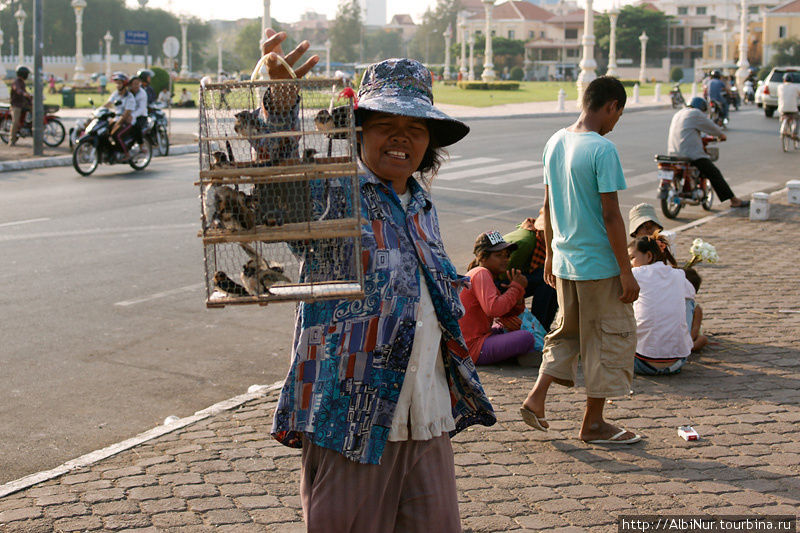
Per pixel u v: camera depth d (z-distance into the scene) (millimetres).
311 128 2555
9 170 16172
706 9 126562
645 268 5586
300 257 2568
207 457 4297
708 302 7406
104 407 5215
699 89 57156
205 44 111312
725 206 12914
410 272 2566
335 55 127812
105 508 3734
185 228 10562
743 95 44312
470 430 4676
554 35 114938
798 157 18594
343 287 2469
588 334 4395
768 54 93875
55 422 4977
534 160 17656
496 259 5742
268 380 5719
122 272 8445
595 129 4395
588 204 4242
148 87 18641
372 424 2479
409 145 2645
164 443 4480
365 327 2502
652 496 3898
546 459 4305
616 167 4160
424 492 2590
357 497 2490
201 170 2387
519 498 3871
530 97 45344
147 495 3867
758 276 8367
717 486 4008
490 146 20281
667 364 5523
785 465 4230
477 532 3551
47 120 19938
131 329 6738
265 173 2385
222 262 2711
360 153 2691
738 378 5512
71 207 11953
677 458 4316
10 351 6164
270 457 4301
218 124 2533
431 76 2730
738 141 21797
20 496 3859
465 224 11039
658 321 5492
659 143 21078
